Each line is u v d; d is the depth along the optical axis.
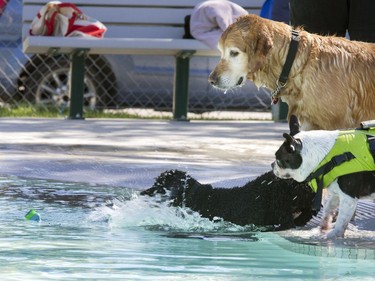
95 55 20.56
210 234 8.45
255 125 18.22
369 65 9.65
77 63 18.56
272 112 19.58
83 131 16.41
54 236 7.88
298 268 6.95
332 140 8.34
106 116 20.17
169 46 18.00
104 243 7.65
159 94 20.89
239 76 9.84
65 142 14.59
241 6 19.53
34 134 15.68
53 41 17.77
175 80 18.91
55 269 6.50
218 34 18.02
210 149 14.09
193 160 12.69
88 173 11.44
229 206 8.99
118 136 15.72
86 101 20.72
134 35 19.59
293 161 8.29
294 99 9.82
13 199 9.73
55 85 20.72
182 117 19.03
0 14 20.16
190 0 19.53
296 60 9.64
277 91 9.82
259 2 19.50
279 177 8.60
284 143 8.33
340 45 9.73
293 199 8.90
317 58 9.59
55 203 9.53
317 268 6.96
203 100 20.81
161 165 12.05
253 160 12.86
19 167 11.79
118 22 19.56
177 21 19.56
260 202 8.94
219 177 11.04
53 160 12.36
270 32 9.68
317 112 9.62
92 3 19.52
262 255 7.45
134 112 21.42
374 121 8.49
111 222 8.71
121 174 11.38
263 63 9.72
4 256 6.90
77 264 6.71
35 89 20.61
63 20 18.20
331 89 9.52
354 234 8.57
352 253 7.66
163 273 6.54
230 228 8.83
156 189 9.45
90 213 9.04
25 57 20.39
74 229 8.29
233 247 7.79
